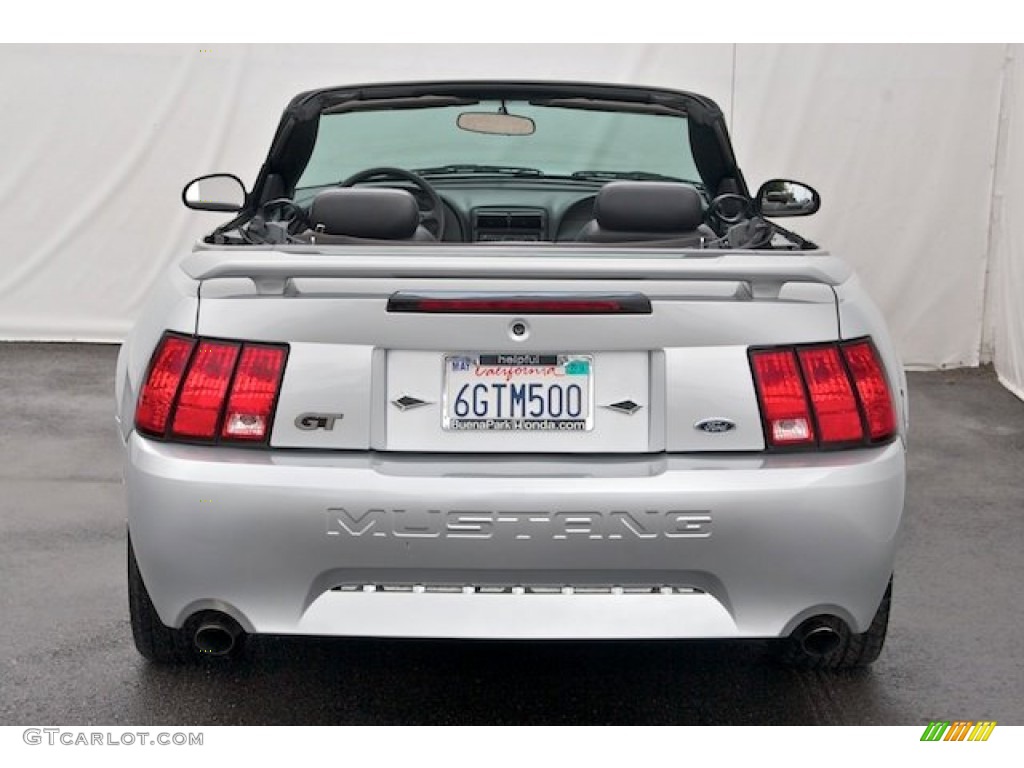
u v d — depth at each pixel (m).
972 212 7.29
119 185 7.48
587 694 2.87
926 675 3.01
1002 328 7.16
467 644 3.15
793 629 2.39
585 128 3.84
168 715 2.72
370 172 3.75
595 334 2.34
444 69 7.28
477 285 2.38
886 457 2.39
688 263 2.34
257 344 2.36
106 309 7.66
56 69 7.34
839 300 2.42
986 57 7.11
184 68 7.33
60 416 5.85
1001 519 4.41
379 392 2.36
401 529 2.29
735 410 2.36
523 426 2.37
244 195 3.56
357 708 2.77
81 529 4.13
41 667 2.97
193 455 2.35
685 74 7.19
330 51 7.29
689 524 2.29
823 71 7.15
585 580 2.33
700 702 2.83
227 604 2.36
